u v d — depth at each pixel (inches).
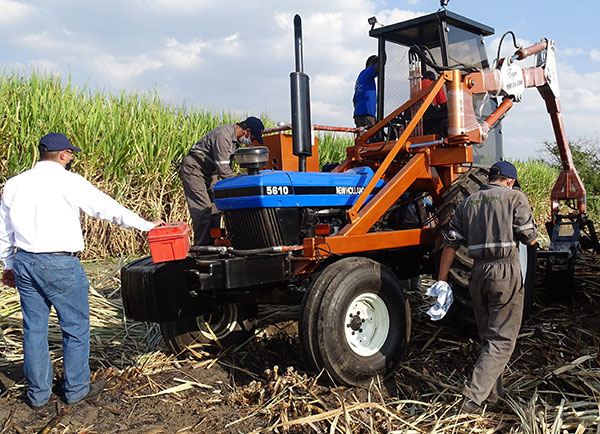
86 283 125.7
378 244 154.5
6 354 154.7
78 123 285.4
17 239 119.7
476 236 128.0
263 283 148.1
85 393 126.1
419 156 169.6
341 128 210.8
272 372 137.3
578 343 163.0
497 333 124.3
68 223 121.6
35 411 122.9
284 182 150.8
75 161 282.0
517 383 137.6
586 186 684.1
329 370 131.8
